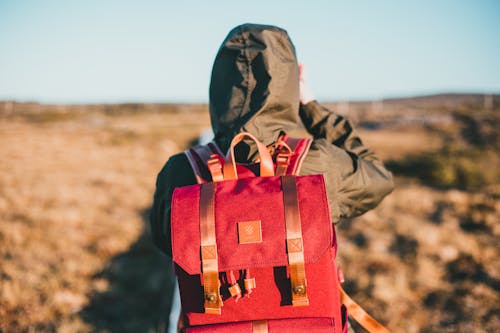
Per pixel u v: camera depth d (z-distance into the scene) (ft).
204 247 4.09
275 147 4.69
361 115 173.68
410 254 20.49
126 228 26.94
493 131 97.09
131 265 21.48
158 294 17.72
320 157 4.61
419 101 412.77
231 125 4.60
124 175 52.80
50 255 22.02
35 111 228.63
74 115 172.45
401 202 31.58
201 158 4.73
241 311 4.22
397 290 16.89
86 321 15.60
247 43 4.57
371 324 5.09
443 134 101.96
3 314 15.37
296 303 4.02
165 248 5.31
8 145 76.69
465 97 415.44
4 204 32.58
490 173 44.32
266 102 4.46
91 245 24.29
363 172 4.92
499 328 14.19
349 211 5.08
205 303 4.09
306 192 4.16
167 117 222.89
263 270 4.16
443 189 39.83
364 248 21.62
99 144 86.07
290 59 4.62
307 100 5.73
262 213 4.10
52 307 16.43
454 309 15.66
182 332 5.10
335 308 4.24
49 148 76.23
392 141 91.76
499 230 24.23
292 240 4.02
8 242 23.49
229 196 4.20
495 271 18.44
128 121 174.50
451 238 22.56
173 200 4.27
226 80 4.68
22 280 18.22
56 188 40.96
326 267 4.15
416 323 14.66
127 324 15.16
